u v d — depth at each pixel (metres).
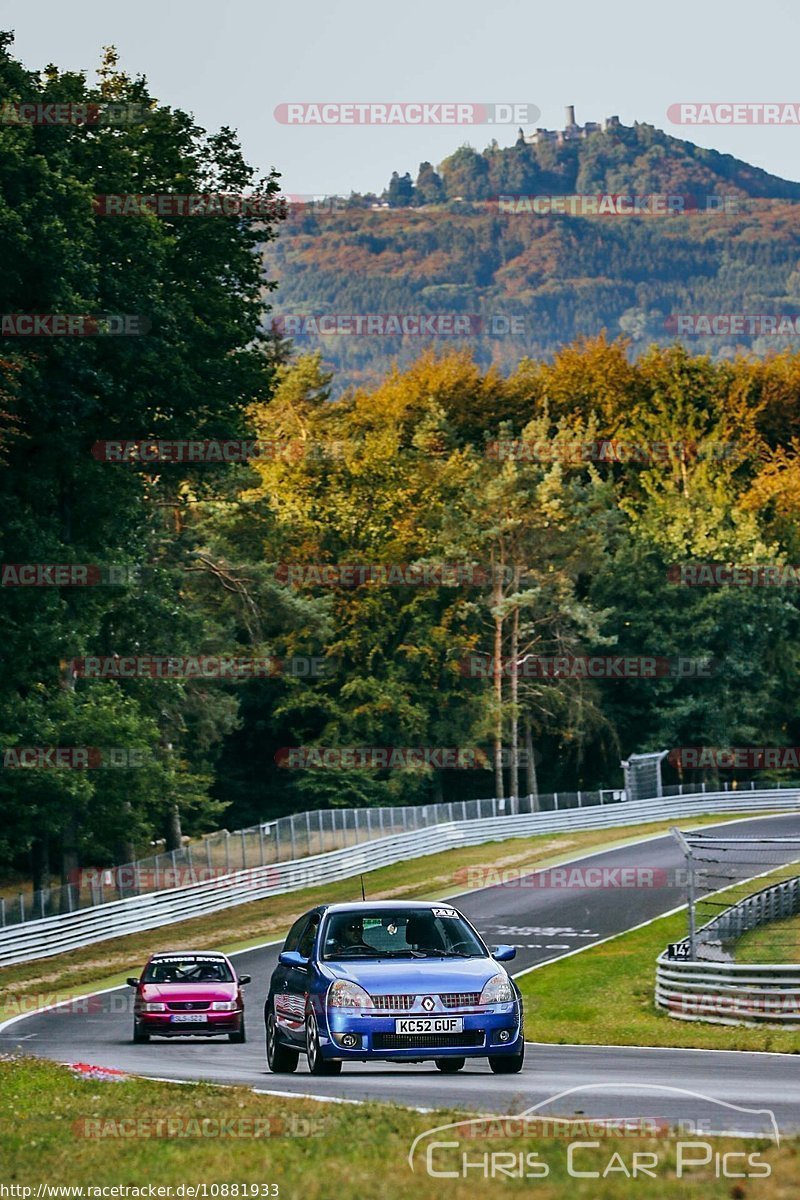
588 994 97.19
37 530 118.50
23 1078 46.47
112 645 160.50
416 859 176.50
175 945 126.81
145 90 129.38
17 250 103.88
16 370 104.31
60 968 116.25
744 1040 67.50
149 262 116.69
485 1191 24.11
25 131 107.06
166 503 175.00
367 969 44.22
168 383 119.12
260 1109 35.22
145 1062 58.41
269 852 155.62
